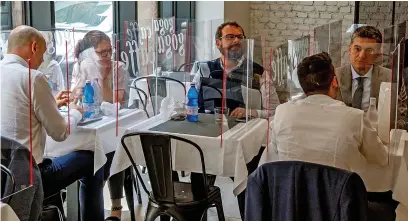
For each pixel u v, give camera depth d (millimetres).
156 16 5867
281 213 1855
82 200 3000
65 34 3219
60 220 2752
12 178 1962
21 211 2074
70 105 3012
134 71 3562
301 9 6586
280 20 6711
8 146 2031
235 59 2953
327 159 2252
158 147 2490
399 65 2496
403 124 2631
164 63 3891
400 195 2412
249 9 6816
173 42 3957
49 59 3172
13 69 2484
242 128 2818
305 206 1825
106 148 2965
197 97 3139
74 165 2822
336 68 2688
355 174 1770
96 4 5473
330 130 2246
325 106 2299
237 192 2648
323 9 6496
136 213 3469
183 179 3889
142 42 3666
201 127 2865
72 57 3164
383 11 6043
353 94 2672
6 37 2869
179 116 3111
